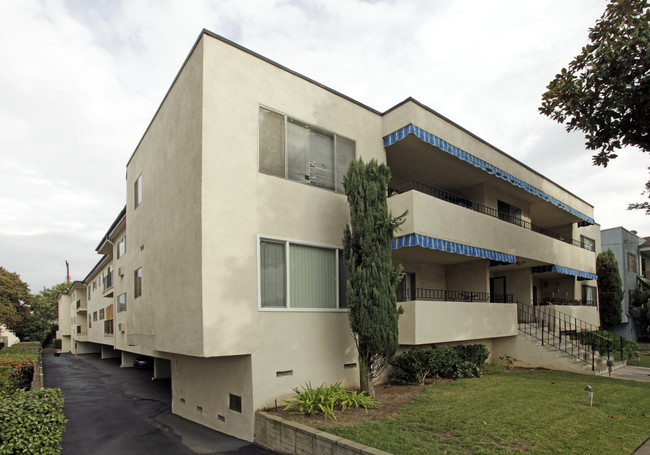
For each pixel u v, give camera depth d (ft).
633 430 24.14
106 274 92.27
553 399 30.78
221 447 28.43
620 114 25.86
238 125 31.32
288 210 33.32
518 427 24.16
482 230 45.39
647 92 23.86
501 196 59.36
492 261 50.93
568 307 64.13
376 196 32.55
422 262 50.42
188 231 30.55
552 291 78.69
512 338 52.19
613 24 25.41
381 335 30.45
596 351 53.88
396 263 46.65
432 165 49.39
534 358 49.96
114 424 38.47
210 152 29.53
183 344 30.27
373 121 41.57
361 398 29.04
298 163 34.88
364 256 31.63
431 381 38.19
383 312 30.73
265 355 30.14
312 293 34.01
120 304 64.64
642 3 24.40
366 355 31.78
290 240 33.04
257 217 31.37
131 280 51.93
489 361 52.75
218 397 33.04
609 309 95.61
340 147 38.27
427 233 38.17
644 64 24.09
